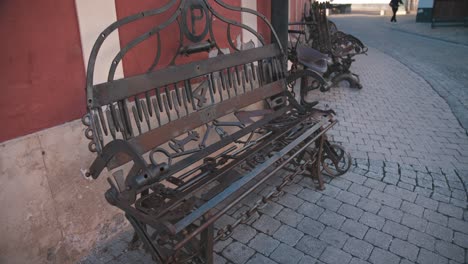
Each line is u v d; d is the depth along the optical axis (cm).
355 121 519
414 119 523
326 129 321
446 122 508
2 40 201
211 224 205
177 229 183
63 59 229
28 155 218
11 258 218
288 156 306
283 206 313
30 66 214
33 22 212
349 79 700
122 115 239
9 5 201
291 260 253
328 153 348
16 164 213
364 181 352
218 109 298
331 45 719
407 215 298
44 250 234
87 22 237
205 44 298
